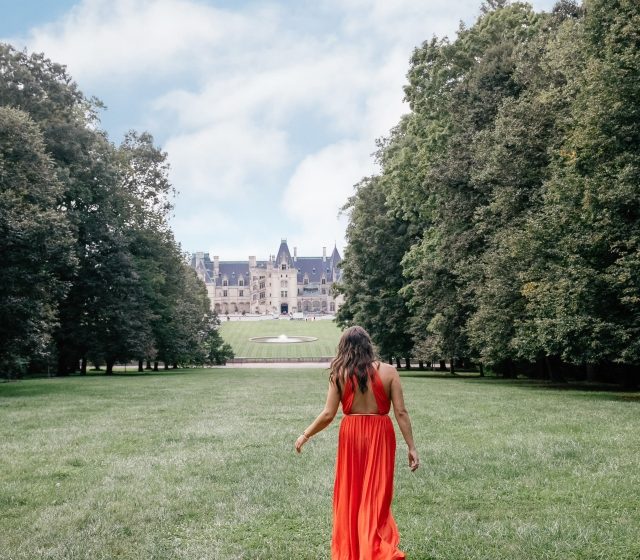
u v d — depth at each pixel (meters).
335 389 5.14
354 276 53.03
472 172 31.05
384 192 46.66
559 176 23.83
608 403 19.03
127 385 31.50
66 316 45.06
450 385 30.56
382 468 4.90
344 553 4.81
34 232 27.44
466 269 31.95
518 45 31.33
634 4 20.36
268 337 126.31
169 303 58.66
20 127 29.69
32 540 6.13
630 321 20.77
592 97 20.58
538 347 25.88
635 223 19.69
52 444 11.84
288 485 8.35
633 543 5.81
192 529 6.48
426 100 36.94
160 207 54.75
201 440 12.27
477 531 6.24
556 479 8.37
